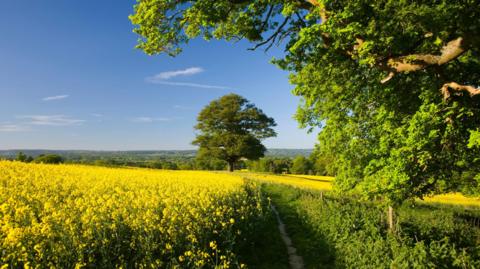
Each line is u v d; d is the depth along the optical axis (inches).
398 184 352.2
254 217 516.4
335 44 310.8
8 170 740.0
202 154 2285.9
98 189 530.3
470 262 328.5
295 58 364.2
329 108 491.8
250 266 384.8
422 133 318.7
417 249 349.4
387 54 299.6
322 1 274.2
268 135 2329.0
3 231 261.3
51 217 291.0
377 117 394.0
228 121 2267.5
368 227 467.8
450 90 318.3
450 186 420.5
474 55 357.7
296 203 872.9
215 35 428.1
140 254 284.4
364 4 286.7
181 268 293.0
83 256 254.1
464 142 333.4
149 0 368.5
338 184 522.3
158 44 394.3
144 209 376.8
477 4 271.1
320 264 406.0
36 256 240.4
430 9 270.8
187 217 369.1
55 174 763.4
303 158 3850.9
